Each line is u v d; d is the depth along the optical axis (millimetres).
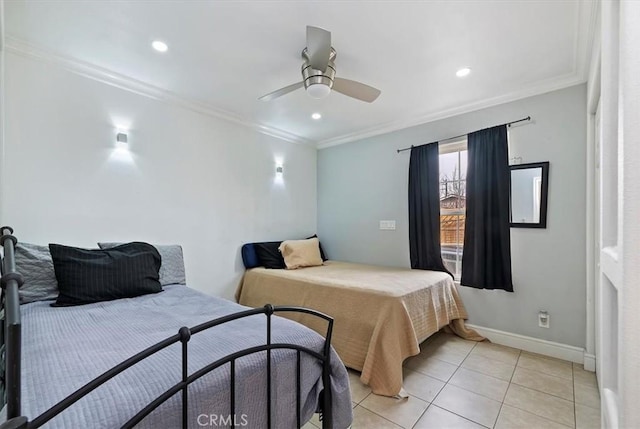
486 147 2807
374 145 3832
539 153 2590
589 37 1875
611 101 768
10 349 640
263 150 3734
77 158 2268
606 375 800
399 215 3580
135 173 2590
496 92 2709
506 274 2676
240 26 1822
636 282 518
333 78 2062
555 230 2506
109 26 1833
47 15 1730
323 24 1791
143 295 2041
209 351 1099
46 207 2123
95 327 1388
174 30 1867
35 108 2082
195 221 3023
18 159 2010
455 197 3205
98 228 2367
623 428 526
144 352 815
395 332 2051
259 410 1082
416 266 3318
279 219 3922
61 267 1836
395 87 2613
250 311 1084
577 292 2400
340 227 4184
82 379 918
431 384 2090
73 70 2246
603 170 802
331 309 2422
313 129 3811
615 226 785
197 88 2670
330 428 1294
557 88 2498
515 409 1806
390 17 1724
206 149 3129
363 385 2088
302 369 1252
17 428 565
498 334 2781
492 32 1861
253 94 2793
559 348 2469
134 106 2588
